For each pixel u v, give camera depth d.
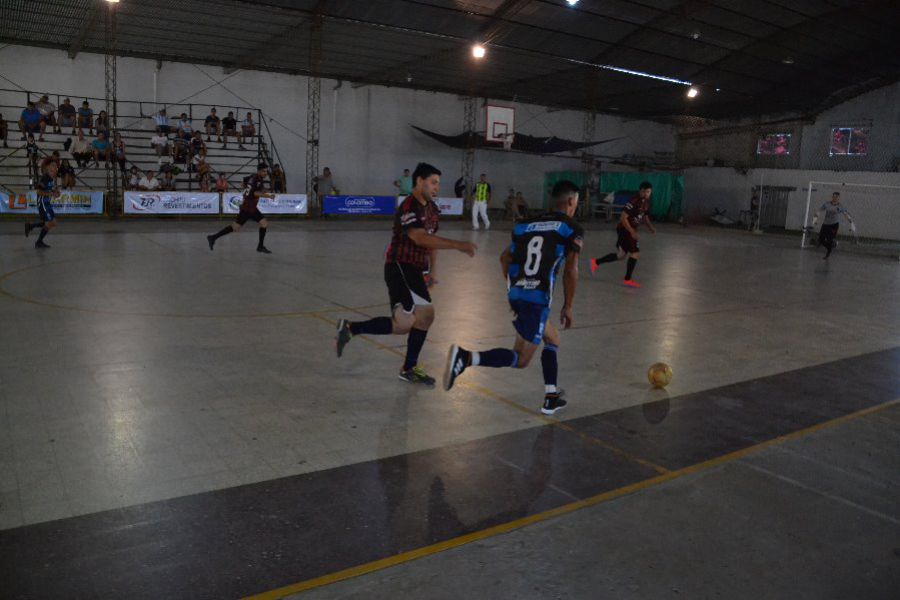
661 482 3.79
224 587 2.66
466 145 27.92
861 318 9.07
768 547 3.12
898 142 27.52
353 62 24.61
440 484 3.66
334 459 3.94
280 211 22.67
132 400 4.79
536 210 32.66
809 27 22.69
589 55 24.08
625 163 32.25
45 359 5.71
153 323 7.14
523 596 2.68
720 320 8.58
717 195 32.28
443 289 10.07
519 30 21.50
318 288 9.66
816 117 30.30
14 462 3.72
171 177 21.22
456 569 2.85
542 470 3.89
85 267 10.72
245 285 9.67
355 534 3.10
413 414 4.75
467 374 5.77
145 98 23.08
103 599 2.55
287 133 25.92
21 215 18.48
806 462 4.14
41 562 2.78
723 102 30.73
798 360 6.68
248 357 6.01
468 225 23.94
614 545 3.09
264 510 3.29
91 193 19.31
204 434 4.23
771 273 13.79
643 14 20.97
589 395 5.34
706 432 4.61
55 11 18.25
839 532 3.29
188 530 3.08
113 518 3.16
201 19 19.47
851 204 27.23
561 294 10.08
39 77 21.27
